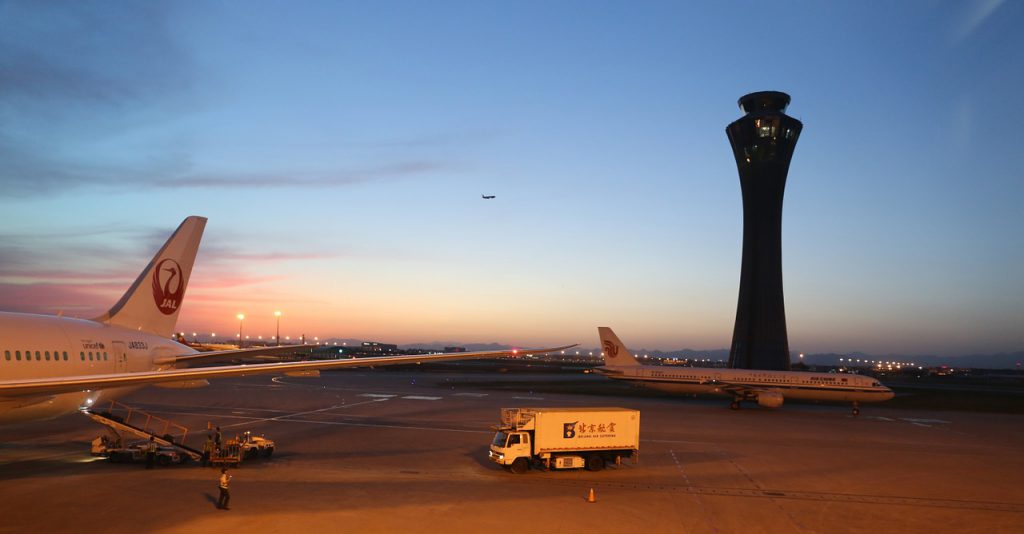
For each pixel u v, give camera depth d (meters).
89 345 30.72
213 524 23.12
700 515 26.58
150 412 57.97
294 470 33.44
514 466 34.06
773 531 24.64
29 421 28.72
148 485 28.72
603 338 85.50
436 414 61.25
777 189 136.00
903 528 25.52
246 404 66.56
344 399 75.19
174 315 38.50
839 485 33.16
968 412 78.88
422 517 24.95
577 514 26.08
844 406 82.44
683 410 71.00
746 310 136.88
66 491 27.14
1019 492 32.47
